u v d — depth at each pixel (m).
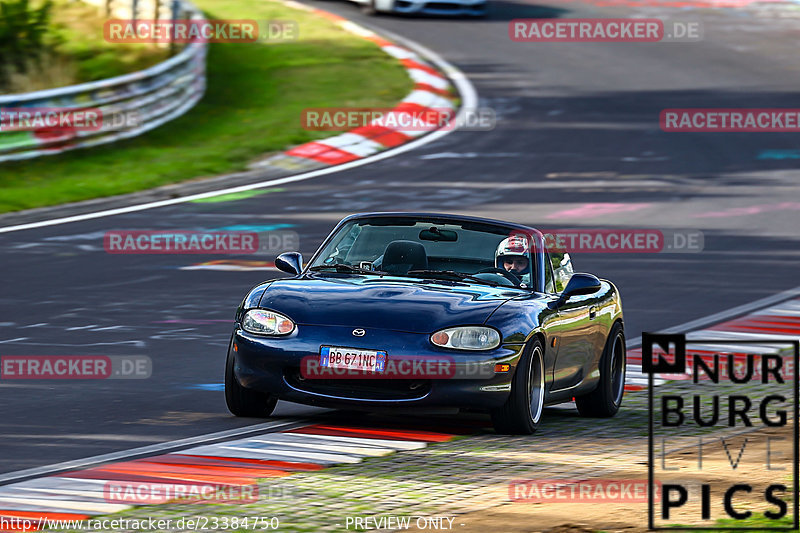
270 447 26.91
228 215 67.75
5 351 38.50
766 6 166.75
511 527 20.62
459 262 32.66
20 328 42.19
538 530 20.45
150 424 29.33
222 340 41.16
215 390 33.88
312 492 22.91
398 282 30.95
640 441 28.84
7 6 96.50
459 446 27.61
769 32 149.62
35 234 61.31
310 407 32.28
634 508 22.06
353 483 23.69
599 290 34.41
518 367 28.72
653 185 80.56
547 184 79.56
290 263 32.19
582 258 60.19
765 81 121.62
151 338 41.09
